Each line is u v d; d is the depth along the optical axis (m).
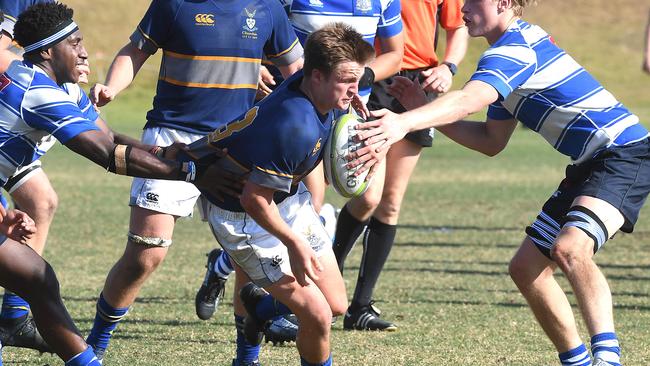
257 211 14.88
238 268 18.52
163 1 18.34
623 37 166.62
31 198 19.80
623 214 16.27
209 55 18.34
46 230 20.14
